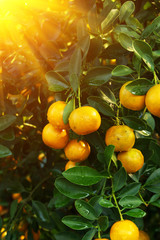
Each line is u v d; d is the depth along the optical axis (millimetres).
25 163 1150
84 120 688
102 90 774
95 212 694
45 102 966
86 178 711
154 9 936
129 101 697
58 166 1040
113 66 816
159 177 767
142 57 700
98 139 763
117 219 753
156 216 1160
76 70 742
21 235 964
